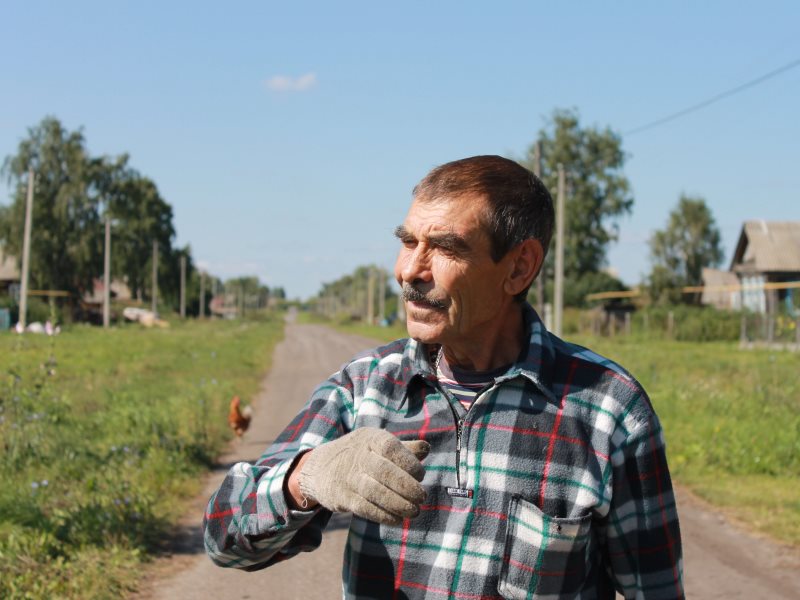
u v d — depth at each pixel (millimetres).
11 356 22109
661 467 1570
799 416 10938
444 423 1557
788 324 36344
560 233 24016
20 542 5375
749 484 7996
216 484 8242
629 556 1564
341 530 6547
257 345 37906
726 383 15977
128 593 4984
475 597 1480
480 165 1564
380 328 69125
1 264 62062
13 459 7473
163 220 78438
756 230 48531
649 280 53312
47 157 56469
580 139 54906
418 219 1551
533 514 1485
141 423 9938
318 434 1592
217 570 5500
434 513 1525
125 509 6270
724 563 5723
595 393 1558
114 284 79688
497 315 1593
